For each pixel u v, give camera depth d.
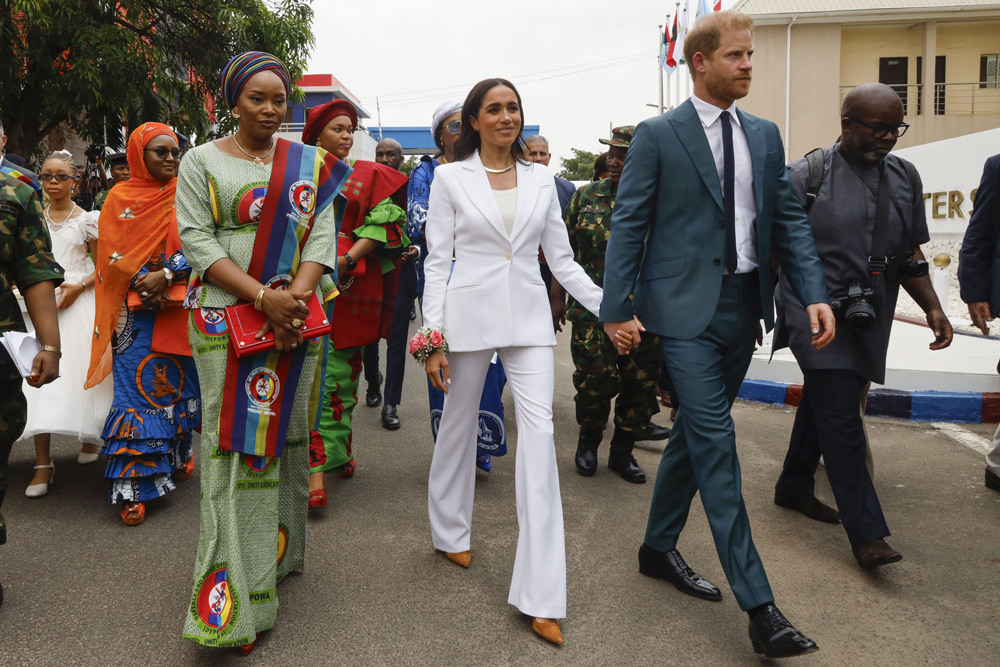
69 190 4.62
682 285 2.94
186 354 4.07
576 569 3.39
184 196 2.68
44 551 3.54
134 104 12.42
